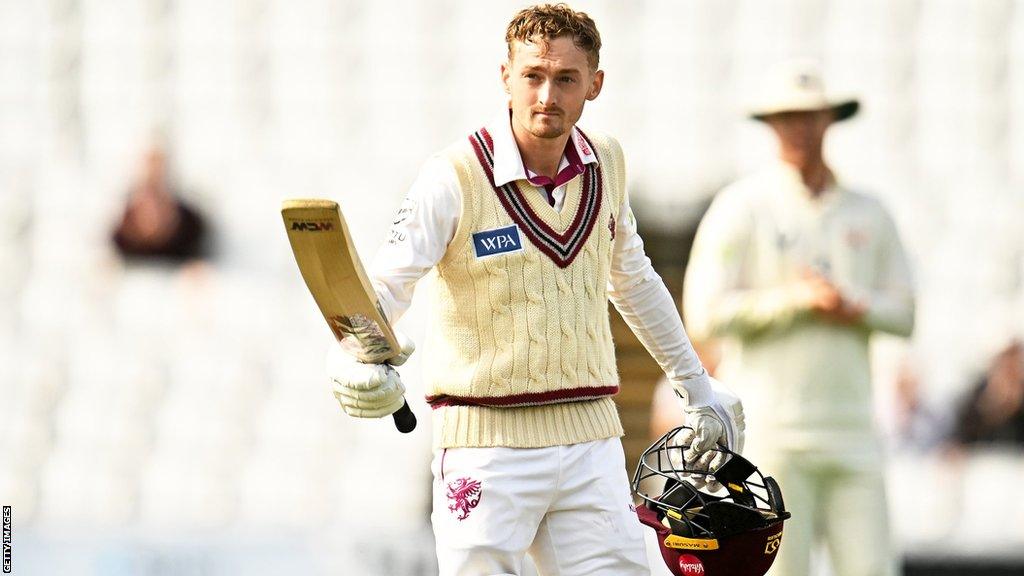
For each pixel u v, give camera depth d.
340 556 24.52
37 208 33.19
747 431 18.45
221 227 32.53
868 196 19.11
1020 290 31.53
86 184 33.28
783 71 19.05
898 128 32.62
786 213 18.75
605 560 12.09
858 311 18.25
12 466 30.84
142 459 30.84
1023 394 29.67
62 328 32.28
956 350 30.77
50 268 32.69
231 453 30.73
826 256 18.66
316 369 31.45
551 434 11.95
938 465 29.14
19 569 24.52
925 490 28.89
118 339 31.94
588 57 11.59
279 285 32.19
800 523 18.20
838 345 18.36
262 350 31.64
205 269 32.41
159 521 29.83
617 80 32.19
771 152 31.52
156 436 31.06
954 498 28.78
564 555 12.20
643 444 31.31
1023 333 30.81
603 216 12.16
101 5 34.41
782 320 18.19
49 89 34.25
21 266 32.75
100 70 34.12
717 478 13.09
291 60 33.56
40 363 31.91
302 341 31.72
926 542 28.48
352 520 29.53
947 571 28.39
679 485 12.62
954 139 32.69
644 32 32.66
